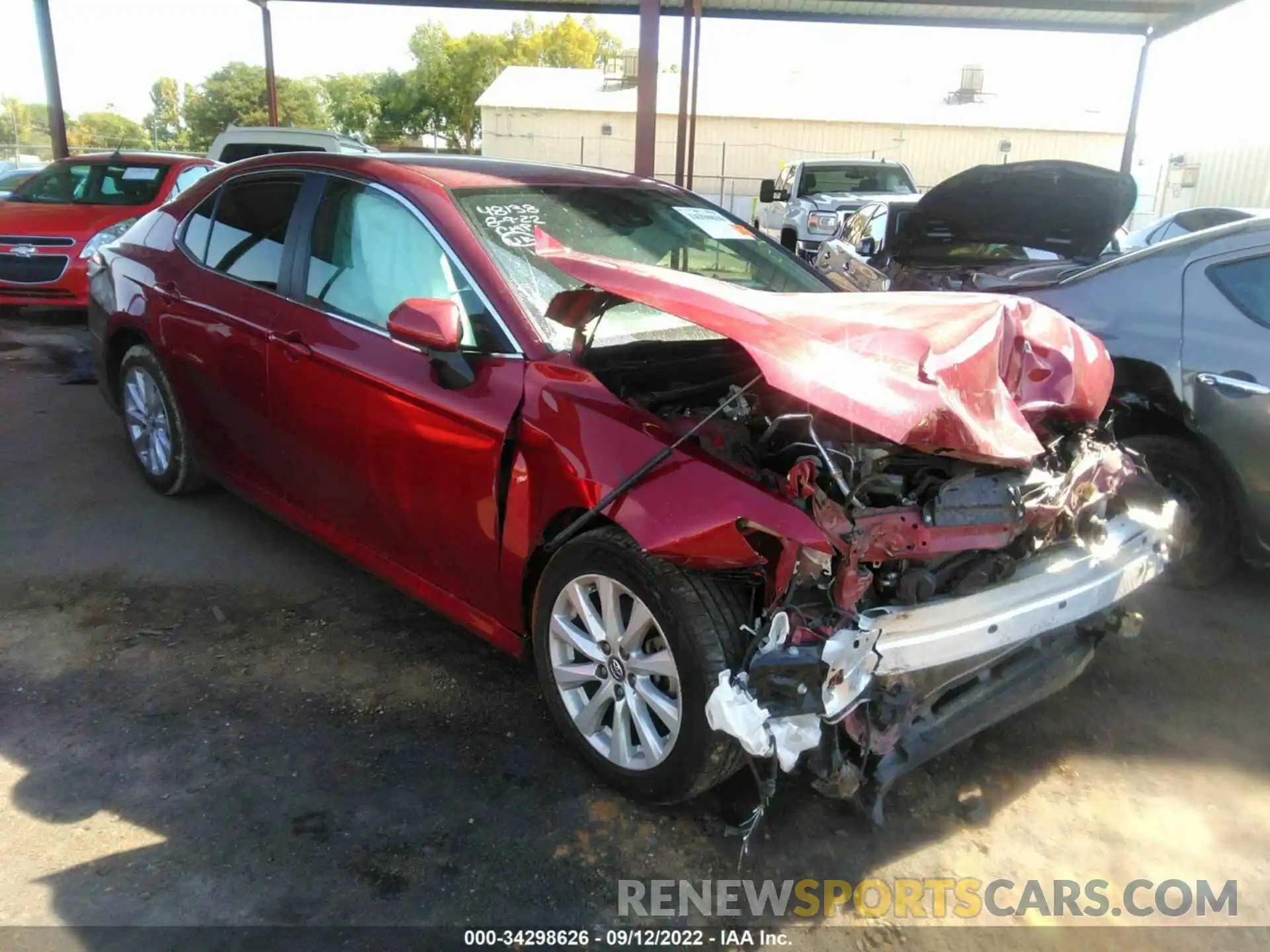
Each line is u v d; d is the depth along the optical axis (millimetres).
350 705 3227
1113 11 11742
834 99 33062
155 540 4387
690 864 2604
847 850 2695
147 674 3340
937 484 2680
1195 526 4160
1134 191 5820
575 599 2809
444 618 3824
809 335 2475
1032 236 6602
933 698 2695
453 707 3244
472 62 59438
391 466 3250
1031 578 2787
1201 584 4266
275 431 3760
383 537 3443
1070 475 2951
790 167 16109
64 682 3273
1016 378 2955
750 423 2816
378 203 3488
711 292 2607
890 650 2391
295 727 3090
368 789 2816
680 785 2590
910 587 2510
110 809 2682
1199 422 3963
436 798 2793
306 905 2387
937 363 2508
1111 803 2936
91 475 5168
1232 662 3758
